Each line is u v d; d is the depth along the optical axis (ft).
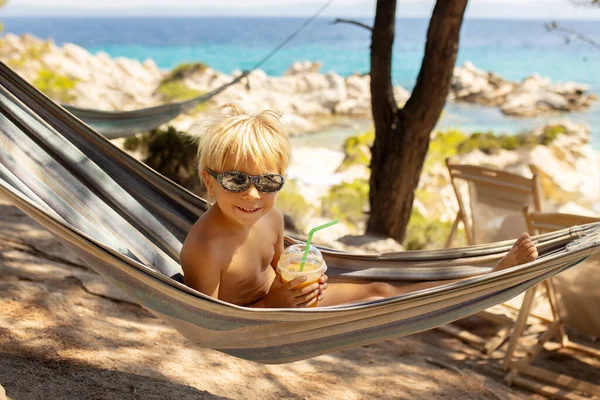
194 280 7.75
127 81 123.44
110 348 9.85
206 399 8.93
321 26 447.01
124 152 9.32
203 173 7.52
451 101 135.95
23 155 8.54
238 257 7.84
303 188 59.00
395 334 7.59
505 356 13.83
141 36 376.48
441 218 57.41
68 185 8.58
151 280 6.48
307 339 7.34
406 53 241.35
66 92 101.50
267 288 8.52
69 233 6.40
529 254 8.21
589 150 79.51
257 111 7.53
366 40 311.27
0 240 13.64
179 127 88.63
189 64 123.65
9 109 8.97
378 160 23.90
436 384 11.99
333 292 9.17
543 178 71.10
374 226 24.38
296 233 24.27
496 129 112.06
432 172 68.44
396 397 10.96
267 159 7.14
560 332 15.01
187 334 7.47
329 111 124.67
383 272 9.37
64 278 12.37
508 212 15.98
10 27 537.65
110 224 8.50
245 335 7.29
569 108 126.11
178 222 9.20
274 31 424.46
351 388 10.94
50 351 9.16
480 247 9.28
